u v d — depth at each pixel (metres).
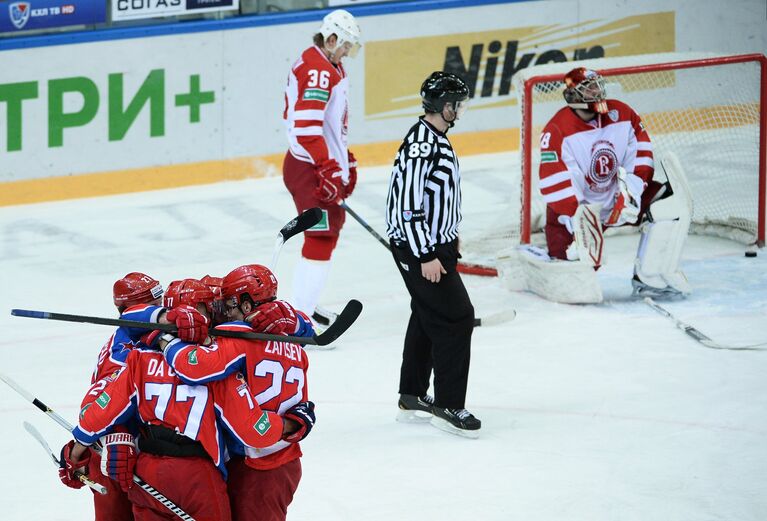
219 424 11.39
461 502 14.72
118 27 36.66
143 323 11.45
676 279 24.25
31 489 15.84
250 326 11.67
